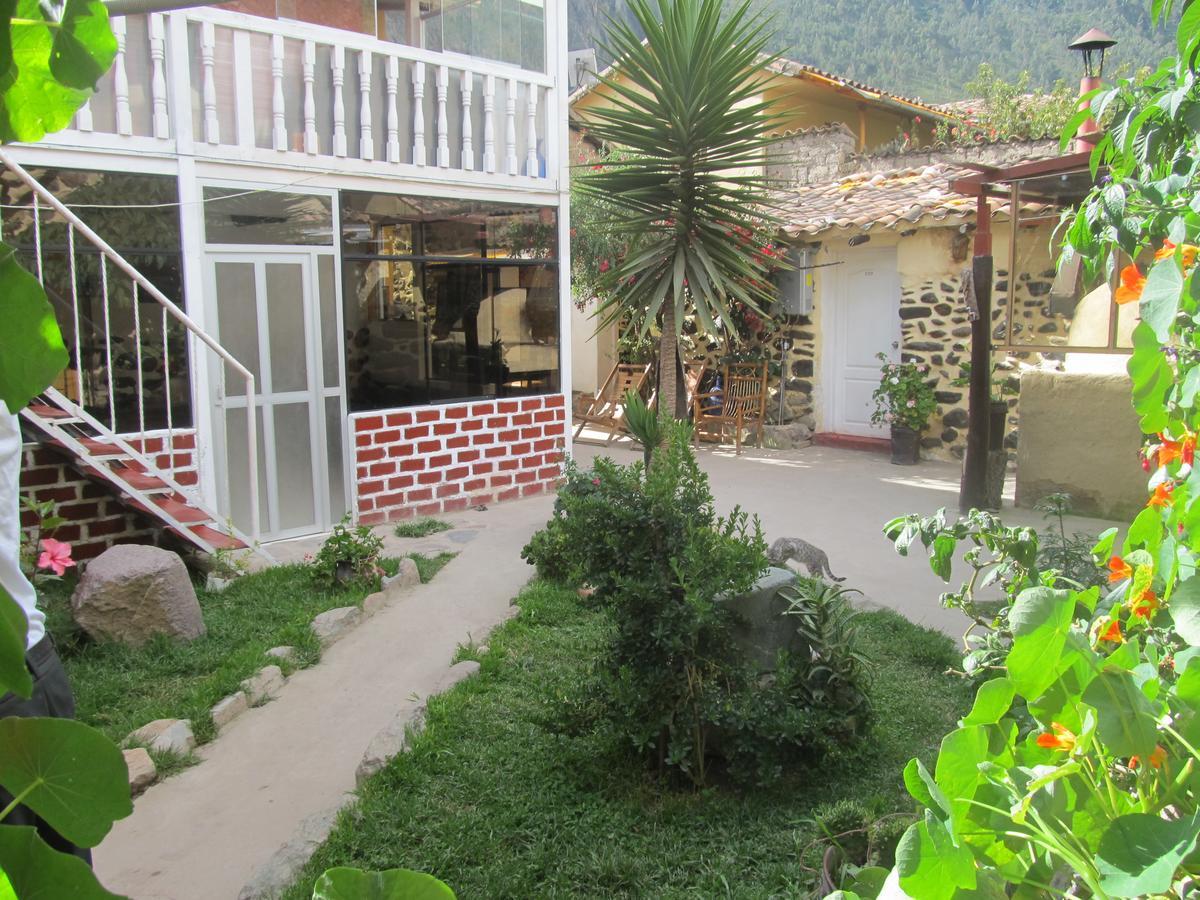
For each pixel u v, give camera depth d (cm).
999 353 1006
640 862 307
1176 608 142
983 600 576
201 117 682
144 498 603
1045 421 812
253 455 650
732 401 1177
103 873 323
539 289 899
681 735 350
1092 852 118
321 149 745
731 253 867
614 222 919
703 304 841
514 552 705
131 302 658
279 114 715
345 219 764
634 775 365
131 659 482
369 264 783
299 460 755
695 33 832
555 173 896
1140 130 274
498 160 858
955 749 123
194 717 427
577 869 306
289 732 428
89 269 640
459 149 829
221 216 698
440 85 801
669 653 345
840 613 375
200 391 690
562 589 600
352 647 527
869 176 1274
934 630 521
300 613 559
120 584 495
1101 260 305
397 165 783
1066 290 730
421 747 385
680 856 314
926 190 1114
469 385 859
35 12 103
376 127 774
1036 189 730
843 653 360
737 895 288
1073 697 127
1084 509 797
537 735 399
